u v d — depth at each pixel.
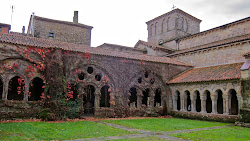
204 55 28.55
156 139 11.36
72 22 36.12
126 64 23.58
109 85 22.22
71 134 12.02
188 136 12.40
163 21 41.97
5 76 17.30
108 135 12.16
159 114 25.48
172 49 37.47
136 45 39.81
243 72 18.36
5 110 17.03
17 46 17.94
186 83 24.30
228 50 25.78
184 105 24.66
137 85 24.14
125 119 20.89
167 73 26.97
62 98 18.36
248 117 17.30
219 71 23.28
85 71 20.88
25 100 17.94
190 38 35.00
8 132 11.88
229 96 20.05
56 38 33.75
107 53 23.02
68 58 19.94
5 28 35.38
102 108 21.48
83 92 20.42
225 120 19.92
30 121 16.77
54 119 17.41
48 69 18.61
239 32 28.36
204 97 22.38
